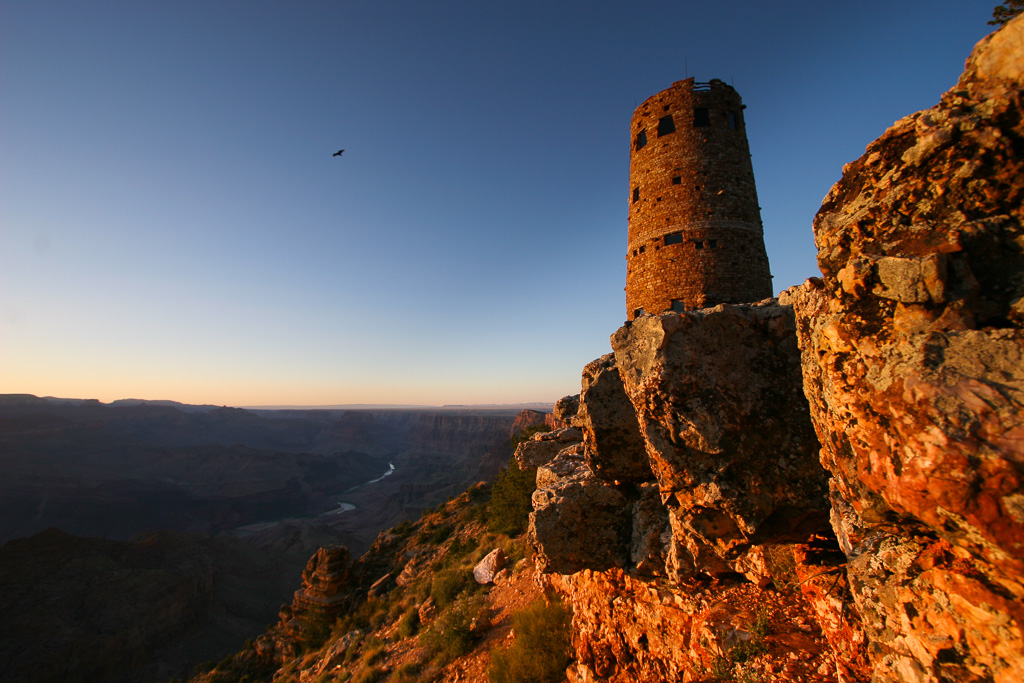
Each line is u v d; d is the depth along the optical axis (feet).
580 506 29.09
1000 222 9.20
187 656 286.66
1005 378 7.72
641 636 27.27
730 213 71.00
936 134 9.98
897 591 10.46
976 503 7.41
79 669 251.19
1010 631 7.84
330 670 81.92
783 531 16.85
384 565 144.97
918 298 8.84
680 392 16.16
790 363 15.78
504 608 54.13
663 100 78.23
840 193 12.78
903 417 8.57
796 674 18.25
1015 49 9.21
